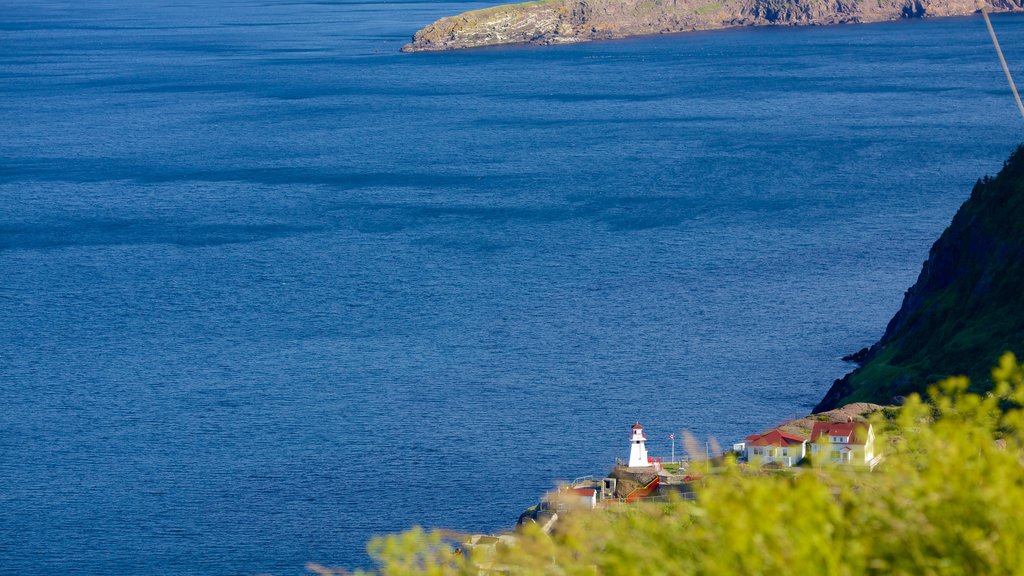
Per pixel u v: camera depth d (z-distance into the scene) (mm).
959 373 144125
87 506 147750
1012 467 23469
